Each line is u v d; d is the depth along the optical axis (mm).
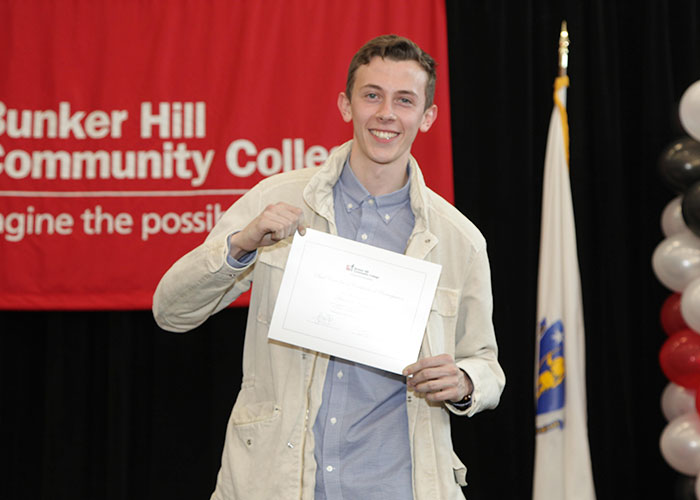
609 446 3496
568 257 3256
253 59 3373
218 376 3512
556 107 3363
